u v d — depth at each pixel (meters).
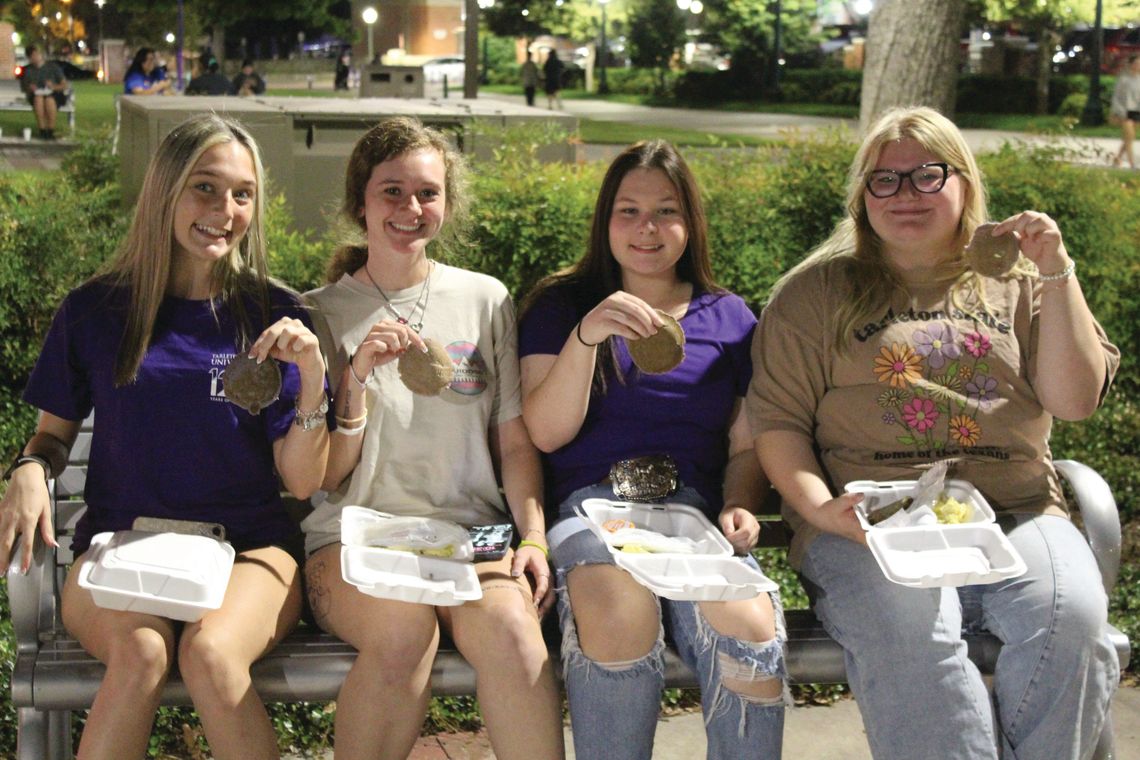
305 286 4.91
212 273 2.88
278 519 2.94
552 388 2.94
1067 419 2.95
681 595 2.61
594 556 2.83
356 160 3.01
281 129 6.89
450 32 59.06
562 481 3.13
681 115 31.77
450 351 2.99
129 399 2.77
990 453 2.98
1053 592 2.76
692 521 2.95
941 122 3.01
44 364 2.84
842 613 2.80
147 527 2.77
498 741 2.67
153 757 3.28
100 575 2.55
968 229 3.04
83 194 6.73
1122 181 6.55
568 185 5.29
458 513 2.99
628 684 2.68
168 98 8.59
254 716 2.54
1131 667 3.98
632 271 3.16
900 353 2.97
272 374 2.70
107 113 26.31
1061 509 3.04
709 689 2.74
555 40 55.31
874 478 2.99
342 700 2.65
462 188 3.17
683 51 44.78
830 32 45.34
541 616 2.84
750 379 3.16
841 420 3.03
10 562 2.68
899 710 2.68
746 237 5.41
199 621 2.56
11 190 5.72
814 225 5.43
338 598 2.76
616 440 3.07
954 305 3.00
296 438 2.77
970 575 2.64
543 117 7.29
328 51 56.97
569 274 3.22
